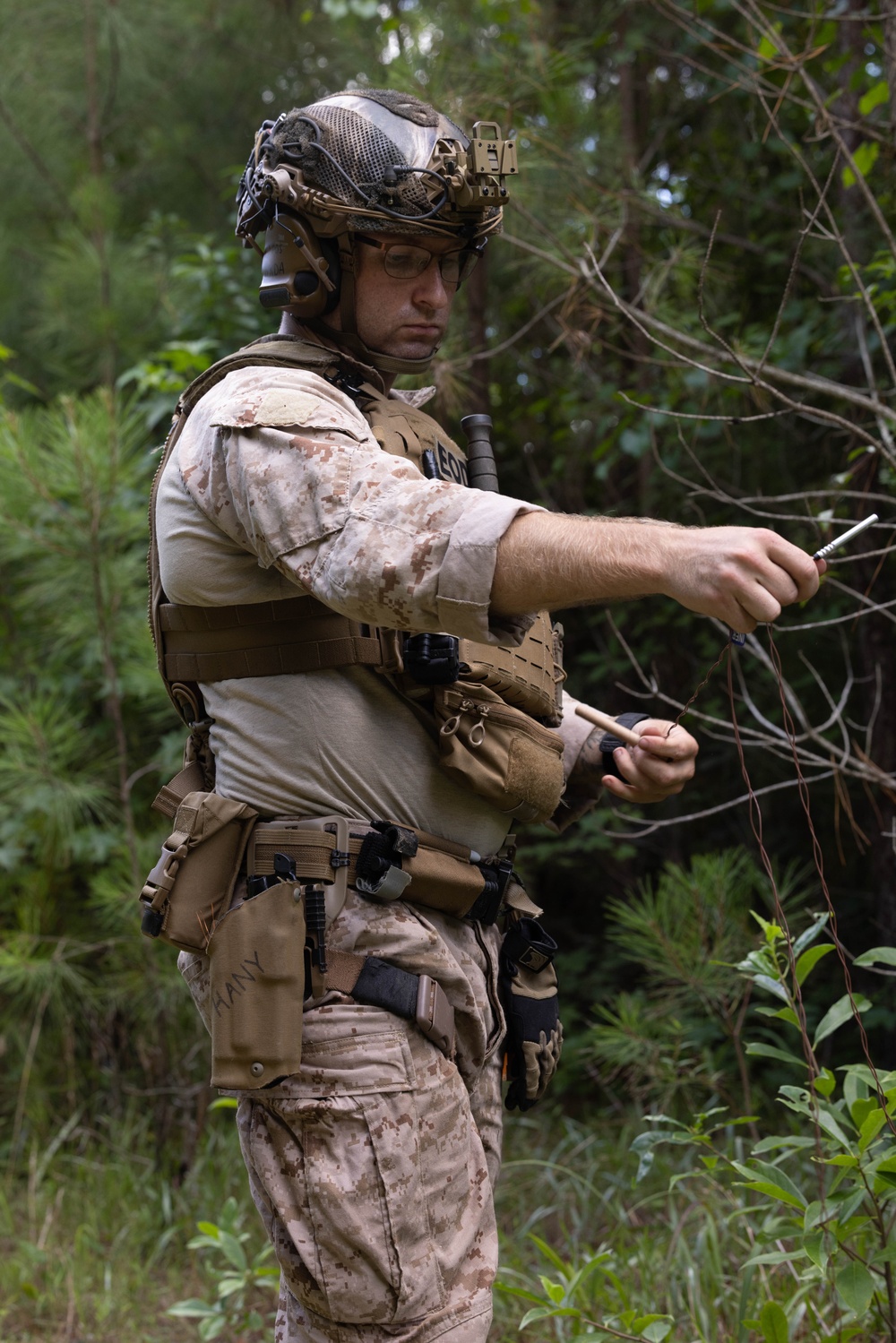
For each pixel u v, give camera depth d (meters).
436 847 1.65
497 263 4.55
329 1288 1.51
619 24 4.76
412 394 1.97
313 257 1.65
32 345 5.01
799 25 3.71
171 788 1.73
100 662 4.11
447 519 1.32
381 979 1.56
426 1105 1.56
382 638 1.60
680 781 1.92
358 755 1.60
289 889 1.55
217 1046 1.53
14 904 4.13
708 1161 2.01
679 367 3.48
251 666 1.61
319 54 5.28
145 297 4.67
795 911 3.69
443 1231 1.57
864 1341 2.18
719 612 1.25
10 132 5.07
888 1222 2.00
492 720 1.67
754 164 4.67
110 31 5.01
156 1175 3.70
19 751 3.88
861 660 4.29
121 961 3.85
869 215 3.70
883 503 3.60
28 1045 4.15
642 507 4.55
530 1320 1.95
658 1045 3.27
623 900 4.81
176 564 1.61
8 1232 3.43
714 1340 2.37
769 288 4.27
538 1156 3.77
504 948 1.86
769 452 4.40
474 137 1.65
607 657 4.59
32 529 3.79
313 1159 1.54
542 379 4.93
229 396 1.54
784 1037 4.01
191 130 5.27
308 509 1.40
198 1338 2.92
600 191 3.49
